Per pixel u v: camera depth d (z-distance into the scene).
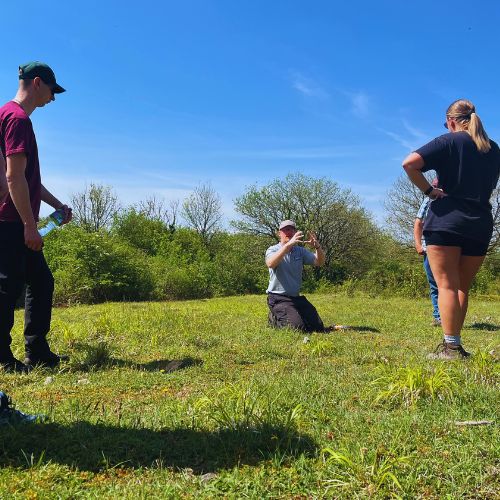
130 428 2.75
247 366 4.57
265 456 2.41
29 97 4.34
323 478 2.20
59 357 4.73
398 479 2.16
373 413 2.98
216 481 2.19
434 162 4.36
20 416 2.76
